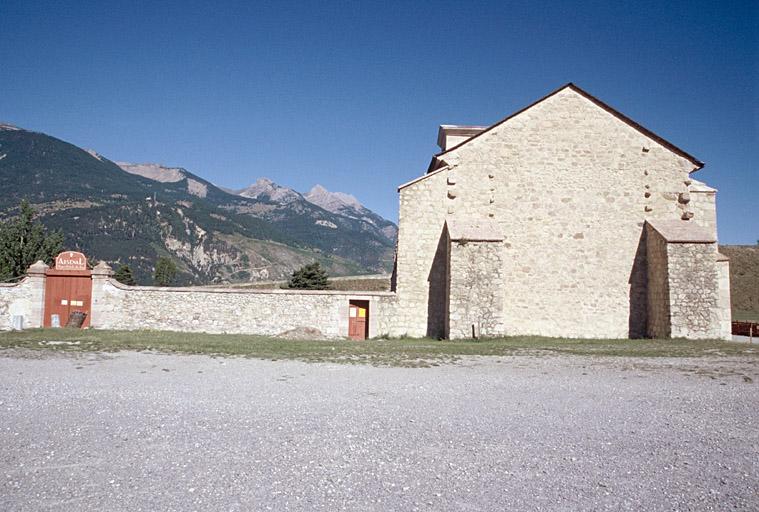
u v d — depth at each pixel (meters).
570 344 18.42
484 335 20.06
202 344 16.03
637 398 9.41
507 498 5.01
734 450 6.61
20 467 5.55
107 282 22.91
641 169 22.97
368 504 4.79
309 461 5.84
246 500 4.81
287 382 10.16
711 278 20.38
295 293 22.47
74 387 9.40
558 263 22.52
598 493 5.19
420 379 10.84
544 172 22.89
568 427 7.45
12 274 37.16
